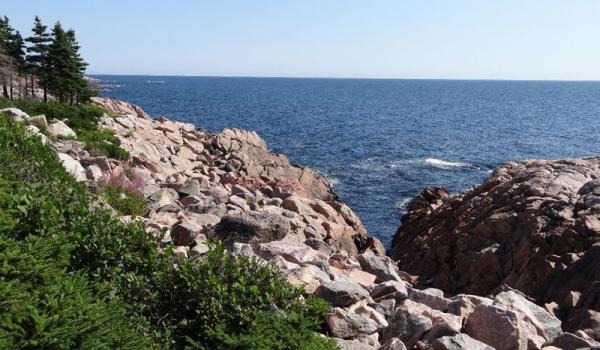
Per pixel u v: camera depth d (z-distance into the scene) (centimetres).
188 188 2461
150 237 956
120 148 2967
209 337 776
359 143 7488
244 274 913
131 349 673
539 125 10894
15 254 668
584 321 1419
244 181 3522
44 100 6247
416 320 1043
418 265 2666
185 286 868
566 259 1883
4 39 6312
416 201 3812
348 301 1091
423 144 7619
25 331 586
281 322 809
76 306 645
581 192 2369
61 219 896
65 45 6106
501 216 2339
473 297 1258
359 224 3325
